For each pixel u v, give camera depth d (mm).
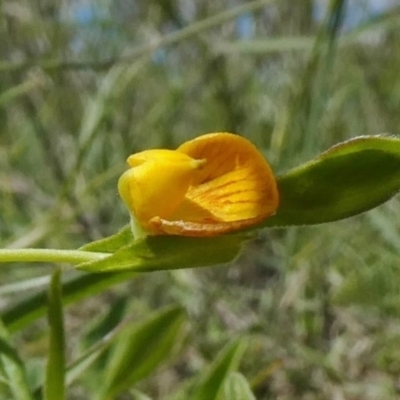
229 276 150
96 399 89
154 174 63
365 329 135
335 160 62
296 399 125
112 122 170
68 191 143
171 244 63
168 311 90
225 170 65
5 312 85
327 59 133
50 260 69
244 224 62
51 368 72
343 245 146
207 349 130
